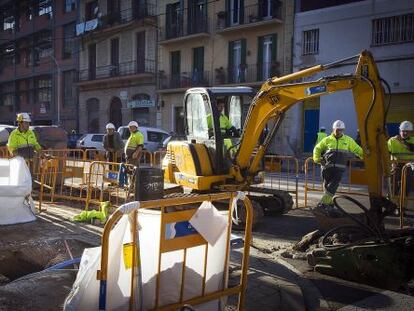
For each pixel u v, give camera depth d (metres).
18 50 48.28
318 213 7.26
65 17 41.09
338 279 5.86
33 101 46.06
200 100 9.63
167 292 3.66
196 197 3.67
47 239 6.87
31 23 45.72
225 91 9.49
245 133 8.98
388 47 21.98
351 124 23.08
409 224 9.09
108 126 14.41
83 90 39.03
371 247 5.66
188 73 31.11
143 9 33.00
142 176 7.41
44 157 10.58
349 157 9.80
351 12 23.09
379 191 6.49
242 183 9.16
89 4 38.81
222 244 3.98
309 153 24.88
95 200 9.37
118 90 36.00
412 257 5.66
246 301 4.86
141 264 3.53
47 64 43.81
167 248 3.54
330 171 9.55
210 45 29.78
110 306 3.35
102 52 37.28
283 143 25.73
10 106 49.97
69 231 7.53
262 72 27.03
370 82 6.63
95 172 9.96
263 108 8.75
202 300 3.81
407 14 21.33
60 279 4.83
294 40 25.47
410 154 10.20
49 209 9.45
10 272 6.30
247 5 27.50
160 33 32.53
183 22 31.00
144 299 3.53
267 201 9.98
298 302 4.93
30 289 4.55
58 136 13.92
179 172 9.86
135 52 34.50
